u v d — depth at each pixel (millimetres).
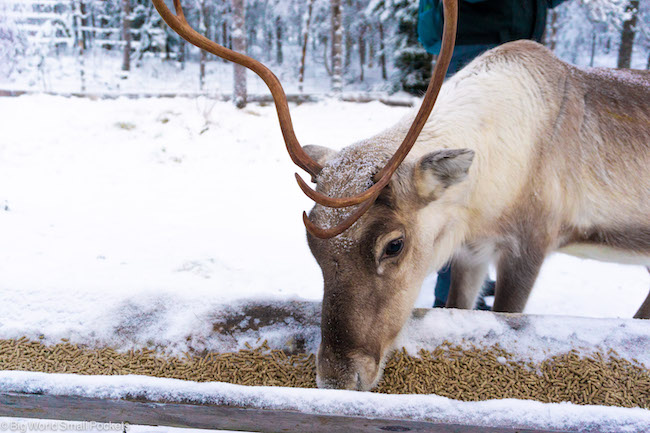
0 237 5531
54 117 10375
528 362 2152
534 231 2748
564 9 18609
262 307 2375
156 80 20000
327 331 1972
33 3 16594
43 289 2424
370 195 1833
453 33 1759
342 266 1997
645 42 19938
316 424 1729
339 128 11359
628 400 2006
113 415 1822
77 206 6754
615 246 2936
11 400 1803
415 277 2285
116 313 2344
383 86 17391
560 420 1644
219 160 9102
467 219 2697
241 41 12445
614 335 2199
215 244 5668
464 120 2602
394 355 2195
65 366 2152
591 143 2766
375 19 22266
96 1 21969
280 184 8062
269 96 13617
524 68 2764
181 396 1760
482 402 1714
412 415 1678
